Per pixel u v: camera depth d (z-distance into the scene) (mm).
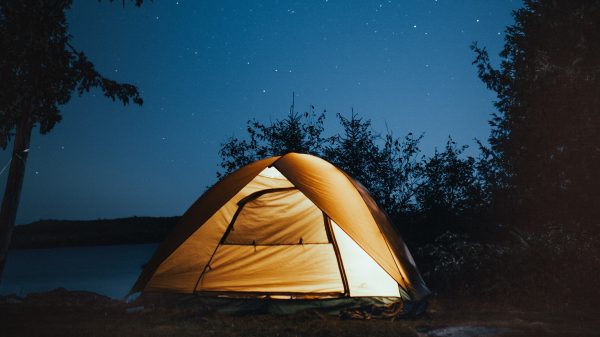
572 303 4016
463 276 4723
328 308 3717
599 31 5414
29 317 3660
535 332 3119
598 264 4348
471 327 3285
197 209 4191
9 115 5199
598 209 5270
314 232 4227
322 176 4016
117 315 3709
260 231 4246
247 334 3143
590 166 5250
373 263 3988
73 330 3244
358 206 3945
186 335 3121
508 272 4527
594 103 5215
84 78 5316
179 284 4000
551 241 4773
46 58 5195
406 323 3443
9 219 5363
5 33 5070
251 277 4016
